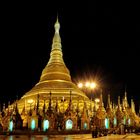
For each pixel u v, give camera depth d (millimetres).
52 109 78375
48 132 66562
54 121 75688
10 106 96688
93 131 48562
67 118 76688
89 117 80312
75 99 90312
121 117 91125
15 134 66500
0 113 83500
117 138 44281
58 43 114750
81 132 69250
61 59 112625
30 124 77375
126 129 75062
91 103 86750
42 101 87062
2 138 46844
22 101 95938
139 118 105062
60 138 45719
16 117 80062
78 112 79938
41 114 79125
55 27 118875
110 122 87688
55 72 104688
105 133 57781
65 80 102812
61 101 86188
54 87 96688
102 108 83625
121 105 109188
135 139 40594
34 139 42781
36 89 98938
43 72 109125
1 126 80000
